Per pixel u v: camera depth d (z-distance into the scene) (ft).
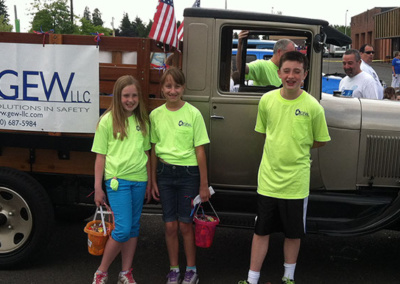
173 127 10.74
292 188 10.33
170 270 11.69
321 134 10.47
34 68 11.41
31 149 12.23
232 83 12.72
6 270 12.34
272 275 12.55
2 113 11.69
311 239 15.19
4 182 11.62
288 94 10.25
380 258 13.79
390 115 12.76
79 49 11.26
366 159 12.71
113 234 10.53
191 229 11.19
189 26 11.63
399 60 45.62
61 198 12.50
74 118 11.50
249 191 12.44
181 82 10.49
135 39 11.19
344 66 16.89
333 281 12.26
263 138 12.03
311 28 11.76
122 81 10.37
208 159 12.27
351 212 12.21
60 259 13.12
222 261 13.34
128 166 10.46
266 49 15.84
